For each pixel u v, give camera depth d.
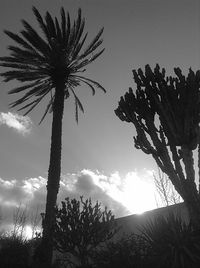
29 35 19.92
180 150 8.55
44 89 21.98
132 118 9.20
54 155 17.94
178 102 8.58
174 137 8.46
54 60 20.06
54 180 17.30
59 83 20.53
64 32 20.91
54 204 16.58
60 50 19.80
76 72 21.33
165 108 8.65
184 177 8.27
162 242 7.80
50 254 13.98
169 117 8.59
